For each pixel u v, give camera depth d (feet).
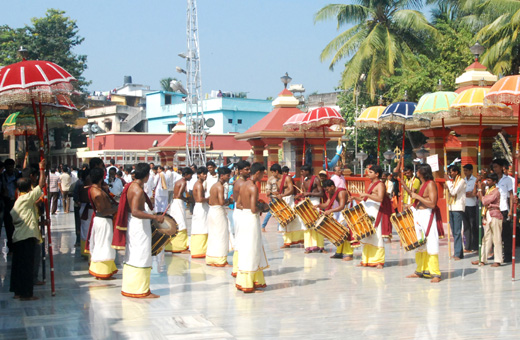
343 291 27.43
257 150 69.92
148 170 26.21
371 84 98.12
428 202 29.40
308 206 39.04
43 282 29.45
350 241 36.63
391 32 101.35
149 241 26.48
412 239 29.58
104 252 30.40
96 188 30.25
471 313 23.09
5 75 25.76
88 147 137.69
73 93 30.22
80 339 20.01
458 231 36.35
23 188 25.90
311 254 39.22
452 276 30.91
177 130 100.42
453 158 81.20
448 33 92.38
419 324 21.54
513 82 30.45
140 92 190.60
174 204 40.47
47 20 135.23
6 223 38.11
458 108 37.24
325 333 20.47
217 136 131.64
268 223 60.49
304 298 26.00
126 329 21.15
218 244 34.65
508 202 34.73
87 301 25.64
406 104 46.44
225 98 148.97
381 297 26.11
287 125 57.47
